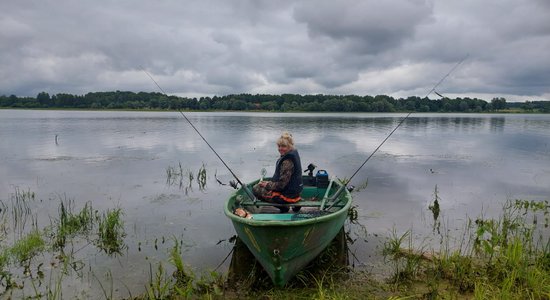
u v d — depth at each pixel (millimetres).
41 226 8805
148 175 14547
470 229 8547
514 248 6395
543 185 13078
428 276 6305
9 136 28344
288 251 5836
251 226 5762
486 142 27250
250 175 14711
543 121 64312
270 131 34406
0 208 10156
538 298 5473
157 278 6234
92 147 22641
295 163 7184
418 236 8156
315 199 8891
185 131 34156
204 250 7473
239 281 6320
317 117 66312
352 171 15594
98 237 8141
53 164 16797
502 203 10719
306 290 6031
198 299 5766
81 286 6129
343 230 8234
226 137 28938
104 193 11836
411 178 14211
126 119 57312
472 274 6219
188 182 13398
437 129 40375
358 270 6621
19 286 6117
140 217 9500
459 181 13711
